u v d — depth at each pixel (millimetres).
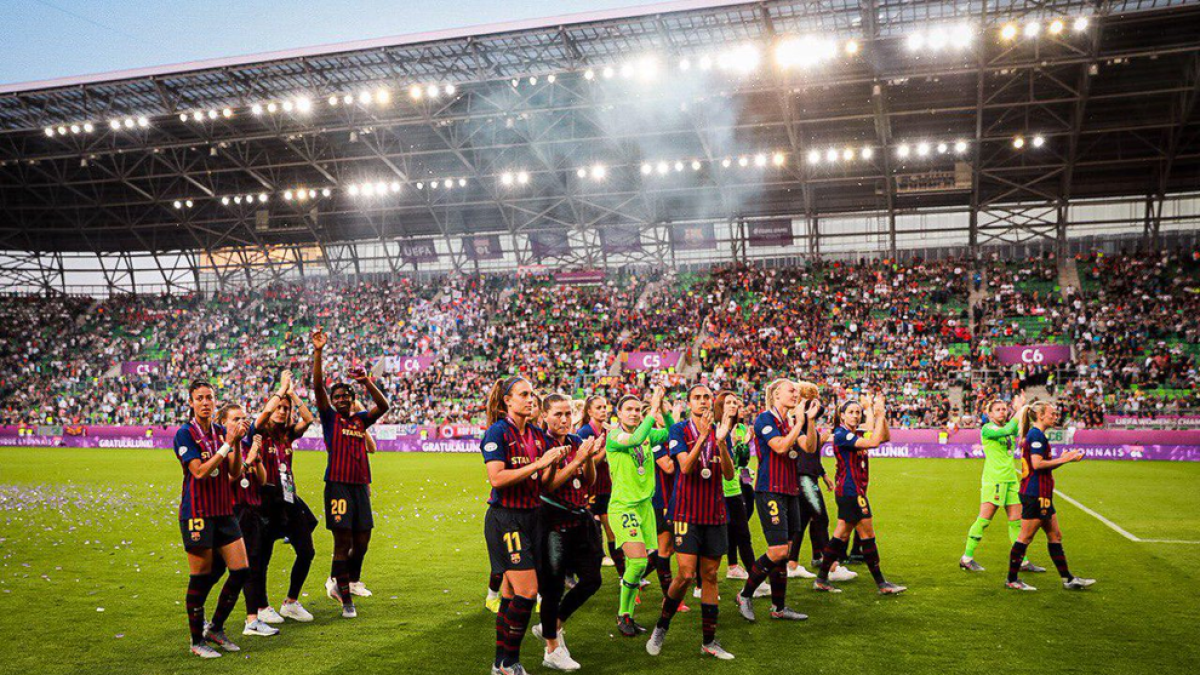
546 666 7051
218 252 57719
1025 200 44969
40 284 59375
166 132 42469
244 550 7707
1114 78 34812
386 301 52500
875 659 7195
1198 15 30219
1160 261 42500
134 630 8250
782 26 31969
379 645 7648
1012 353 38781
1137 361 37031
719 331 43844
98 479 25406
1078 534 14094
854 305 43719
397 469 28969
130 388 48219
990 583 10312
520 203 48844
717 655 7289
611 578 10977
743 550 9477
